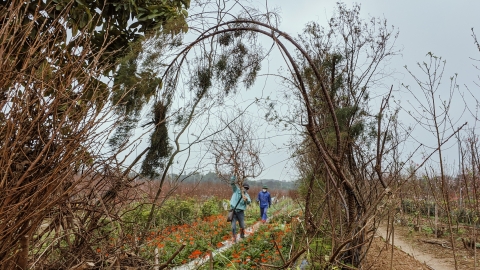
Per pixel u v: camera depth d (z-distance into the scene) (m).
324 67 4.91
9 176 2.20
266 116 4.92
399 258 7.29
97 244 2.98
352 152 4.94
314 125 4.44
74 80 2.44
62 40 2.72
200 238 7.72
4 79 2.10
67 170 2.36
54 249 2.87
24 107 2.18
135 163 3.62
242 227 9.49
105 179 2.98
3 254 2.24
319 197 5.14
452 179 9.97
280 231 9.17
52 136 2.20
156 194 3.80
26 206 2.25
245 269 6.31
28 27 2.32
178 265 5.27
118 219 2.98
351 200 4.54
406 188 7.43
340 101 4.97
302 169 5.12
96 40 3.88
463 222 10.87
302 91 4.09
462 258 7.91
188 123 4.10
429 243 9.66
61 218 2.72
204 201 13.66
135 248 3.20
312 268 4.29
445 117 4.61
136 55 3.75
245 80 4.38
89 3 3.73
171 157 3.95
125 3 3.85
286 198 20.03
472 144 6.32
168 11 4.10
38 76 2.34
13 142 2.17
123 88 3.54
